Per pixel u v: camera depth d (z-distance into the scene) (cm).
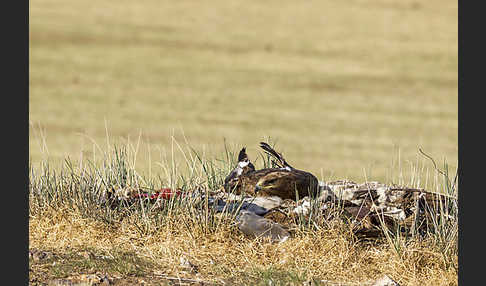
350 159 8756
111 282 2673
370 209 3303
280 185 3428
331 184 3706
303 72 15800
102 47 16950
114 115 11900
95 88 13875
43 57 15862
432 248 3006
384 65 16550
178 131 10731
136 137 9962
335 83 15050
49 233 3138
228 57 16825
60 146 8675
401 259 2919
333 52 17488
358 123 11900
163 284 2688
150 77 14975
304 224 3106
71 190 3378
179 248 3008
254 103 13262
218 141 9938
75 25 18438
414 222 3097
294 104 13312
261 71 15800
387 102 13700
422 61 16988
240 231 3127
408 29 19638
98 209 3266
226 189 3519
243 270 2878
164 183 3622
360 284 2803
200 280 2756
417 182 3725
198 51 17175
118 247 3041
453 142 10675
